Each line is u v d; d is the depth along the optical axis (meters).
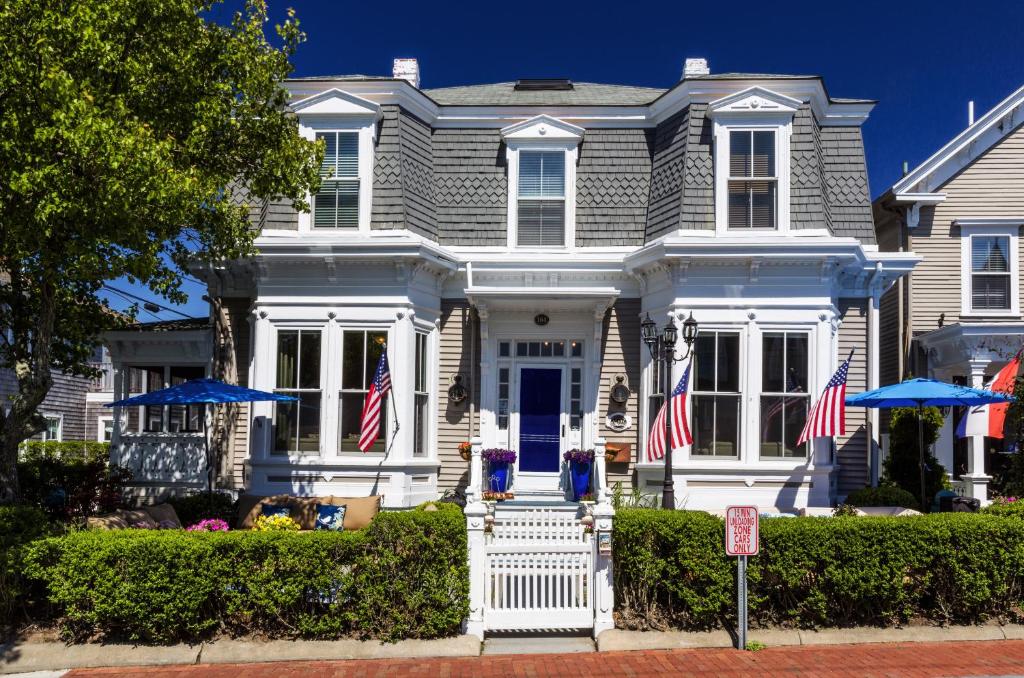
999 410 12.84
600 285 14.19
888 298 17.50
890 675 7.16
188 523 12.45
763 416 12.91
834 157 14.18
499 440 14.39
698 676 7.20
